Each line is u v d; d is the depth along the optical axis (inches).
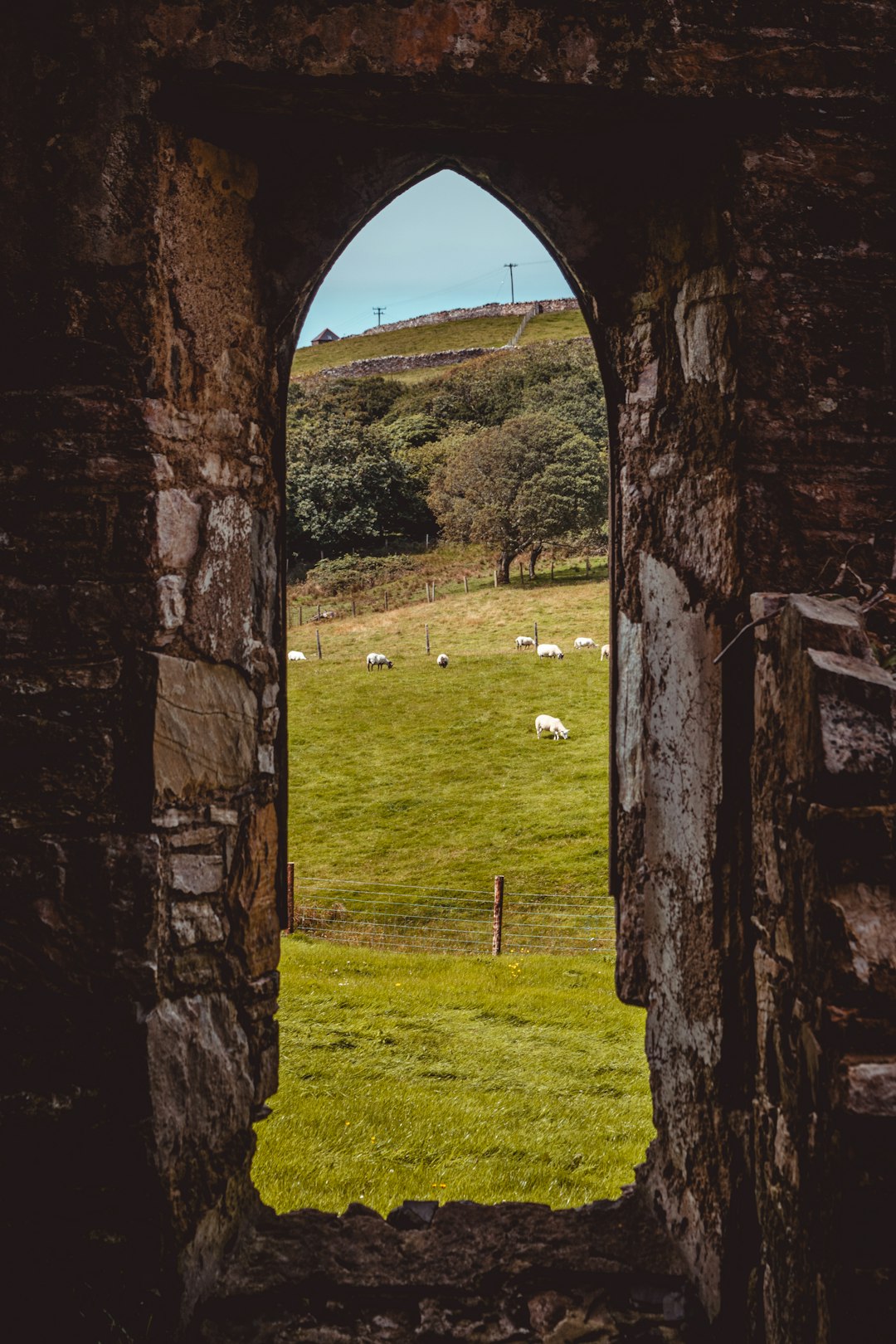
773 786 91.7
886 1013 77.2
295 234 115.0
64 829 93.8
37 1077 93.7
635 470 118.3
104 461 93.2
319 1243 110.5
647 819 117.4
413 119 103.4
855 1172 76.3
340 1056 295.4
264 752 112.8
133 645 93.7
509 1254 109.1
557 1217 116.6
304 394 2278.5
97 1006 93.4
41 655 93.7
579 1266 106.9
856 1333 76.2
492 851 609.3
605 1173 214.7
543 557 1535.4
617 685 122.4
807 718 82.9
